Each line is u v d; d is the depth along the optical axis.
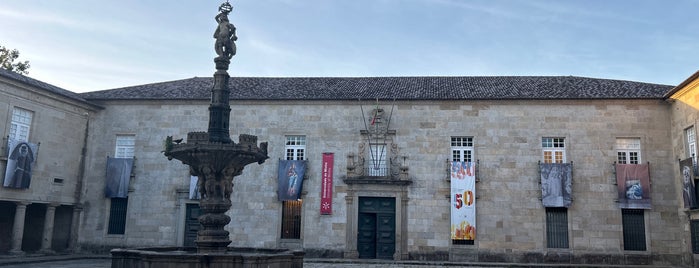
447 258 26.53
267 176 28.34
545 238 26.27
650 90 27.58
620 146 26.91
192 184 28.27
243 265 12.58
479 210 26.84
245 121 28.97
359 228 27.56
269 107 28.98
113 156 29.41
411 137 27.81
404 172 27.42
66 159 27.62
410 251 26.78
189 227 28.36
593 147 26.83
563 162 27.03
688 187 23.97
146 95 29.81
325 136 28.36
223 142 14.20
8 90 24.12
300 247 27.41
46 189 26.25
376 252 27.17
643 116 26.80
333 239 27.30
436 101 27.94
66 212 28.91
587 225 26.17
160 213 28.53
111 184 28.72
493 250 26.42
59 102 27.16
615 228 26.00
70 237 28.41
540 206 26.58
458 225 26.55
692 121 23.97
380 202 27.69
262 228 27.88
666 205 25.95
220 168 14.29
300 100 28.59
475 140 27.50
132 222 28.55
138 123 29.52
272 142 28.64
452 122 27.78
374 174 27.64
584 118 27.12
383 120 28.06
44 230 26.55
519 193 26.80
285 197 27.66
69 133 27.88
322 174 27.88
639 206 25.88
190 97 29.12
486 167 27.20
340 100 28.36
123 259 13.52
